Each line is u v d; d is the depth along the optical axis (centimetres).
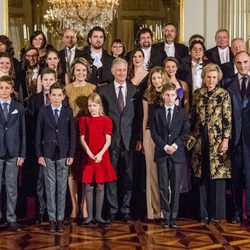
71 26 952
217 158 598
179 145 593
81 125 602
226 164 601
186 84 666
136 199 664
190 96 679
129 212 624
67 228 596
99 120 600
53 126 589
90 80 683
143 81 646
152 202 618
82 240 556
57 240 556
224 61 764
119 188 632
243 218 625
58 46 961
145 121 617
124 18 973
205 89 608
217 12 921
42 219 615
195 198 669
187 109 665
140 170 653
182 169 603
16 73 712
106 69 692
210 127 598
